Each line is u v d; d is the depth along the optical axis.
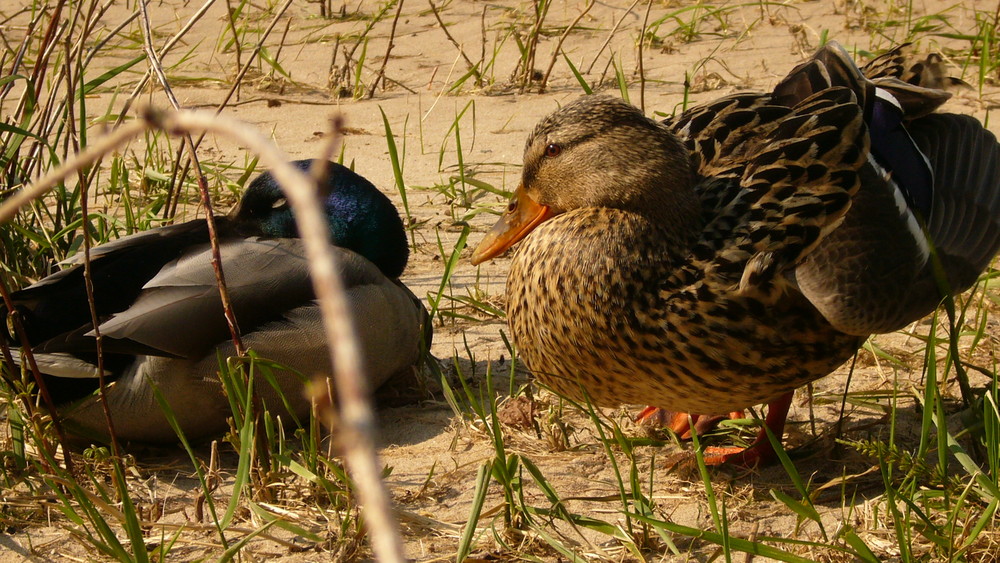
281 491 5.64
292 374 6.16
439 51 13.63
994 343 7.13
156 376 5.93
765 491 5.66
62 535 5.31
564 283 5.44
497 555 5.09
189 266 6.08
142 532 5.33
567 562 5.06
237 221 6.87
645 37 13.30
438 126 11.30
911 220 5.77
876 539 5.11
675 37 13.62
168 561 5.11
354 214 7.00
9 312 5.61
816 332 5.33
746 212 5.45
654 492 5.66
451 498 5.63
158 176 9.61
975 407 5.84
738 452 5.89
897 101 6.30
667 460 5.92
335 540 5.20
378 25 14.59
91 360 5.93
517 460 5.21
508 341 7.25
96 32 14.14
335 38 13.85
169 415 5.40
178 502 5.64
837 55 6.39
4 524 5.36
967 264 5.93
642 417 6.43
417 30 14.42
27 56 12.85
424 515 5.47
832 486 5.65
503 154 10.51
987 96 11.41
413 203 9.57
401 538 5.23
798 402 6.54
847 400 6.47
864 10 13.64
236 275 6.09
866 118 6.10
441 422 6.45
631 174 5.45
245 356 5.56
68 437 6.18
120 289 6.31
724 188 5.64
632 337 5.33
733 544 4.74
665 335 5.27
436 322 7.69
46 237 7.56
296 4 15.45
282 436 5.78
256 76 12.68
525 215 6.00
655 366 5.36
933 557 4.95
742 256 5.28
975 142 6.30
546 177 5.82
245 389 5.78
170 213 9.34
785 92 6.41
